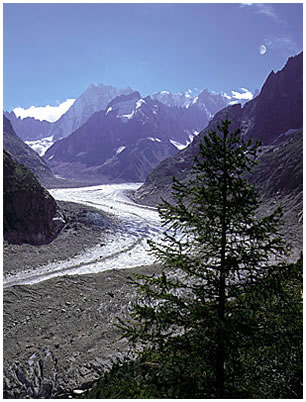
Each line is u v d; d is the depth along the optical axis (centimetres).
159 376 752
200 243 775
